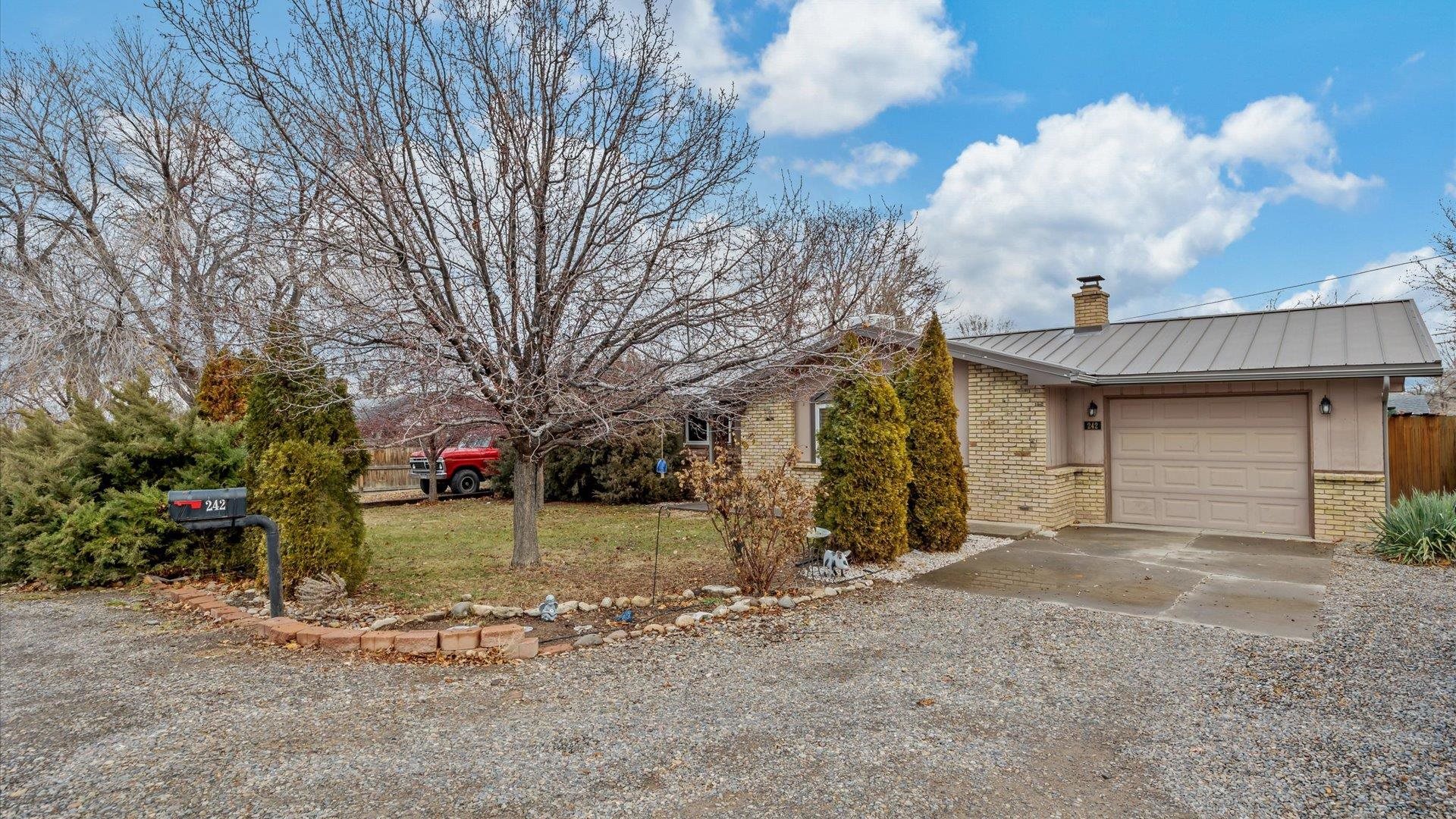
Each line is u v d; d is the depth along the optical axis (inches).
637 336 283.3
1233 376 399.5
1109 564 334.3
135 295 573.9
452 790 124.6
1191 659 196.4
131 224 585.9
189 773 130.5
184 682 178.4
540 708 163.0
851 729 150.6
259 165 267.1
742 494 274.8
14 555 293.6
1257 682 177.6
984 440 468.1
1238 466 429.1
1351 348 396.5
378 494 773.9
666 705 164.2
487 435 447.8
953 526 368.8
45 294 565.3
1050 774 130.7
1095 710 161.2
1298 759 135.7
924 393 373.1
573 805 119.7
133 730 149.7
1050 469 443.8
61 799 121.1
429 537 425.7
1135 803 120.6
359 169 251.9
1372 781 126.6
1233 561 339.0
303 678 182.2
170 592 280.2
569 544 395.9
